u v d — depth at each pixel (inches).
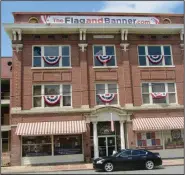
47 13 1188.5
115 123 1143.0
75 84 1144.8
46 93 1132.5
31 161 1073.5
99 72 1165.1
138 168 871.7
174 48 1223.5
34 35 1160.8
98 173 792.3
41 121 1098.7
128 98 1151.0
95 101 1143.0
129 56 1190.9
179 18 1262.3
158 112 1157.1
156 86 1190.3
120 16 1221.1
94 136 1103.0
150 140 1137.4
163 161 1041.5
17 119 1090.1
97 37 1188.5
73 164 1048.8
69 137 1106.7
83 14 1202.6
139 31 1203.9
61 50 1168.8
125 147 1123.3
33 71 1136.2
